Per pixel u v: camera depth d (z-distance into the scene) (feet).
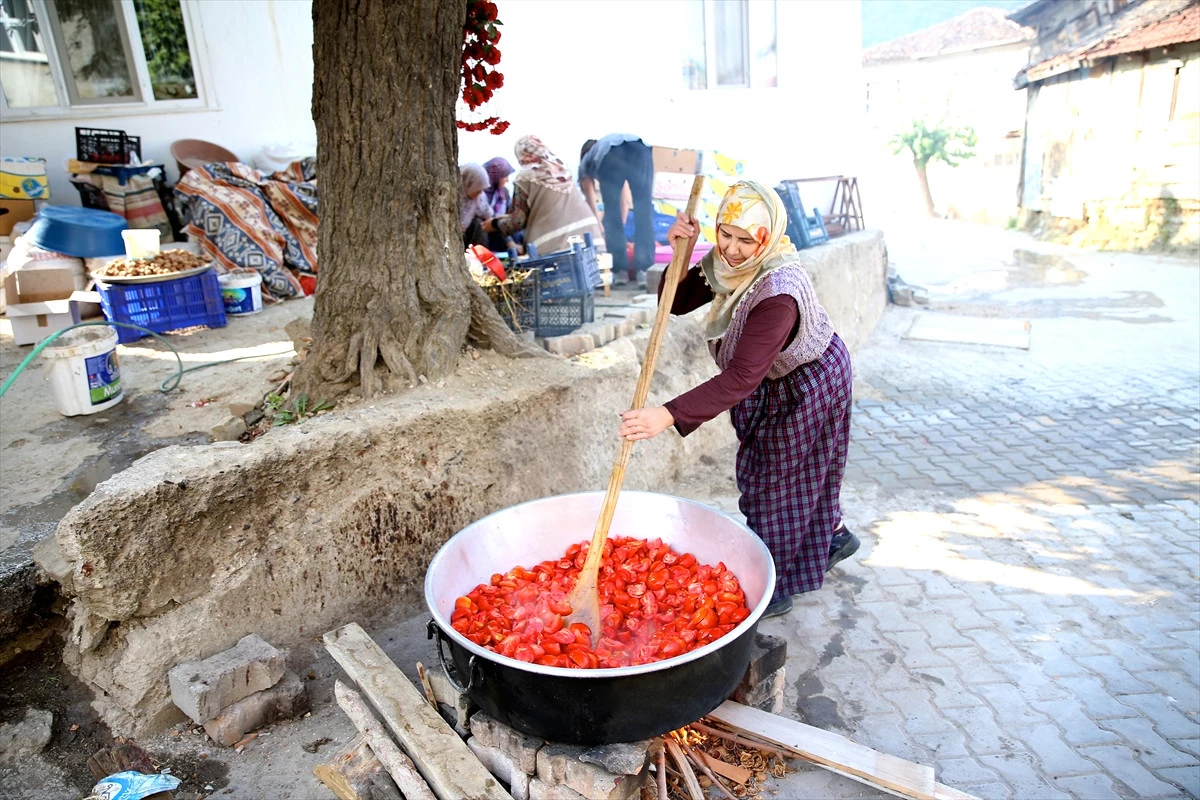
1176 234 42.86
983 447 17.78
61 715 8.82
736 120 33.71
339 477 10.14
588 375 13.19
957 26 78.84
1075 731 9.07
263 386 13.84
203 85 23.48
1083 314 30.32
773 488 9.68
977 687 9.80
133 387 14.19
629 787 6.88
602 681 6.54
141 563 8.53
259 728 8.91
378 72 11.02
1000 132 69.00
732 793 8.02
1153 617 11.14
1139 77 44.70
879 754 8.02
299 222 21.95
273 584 9.65
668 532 9.35
